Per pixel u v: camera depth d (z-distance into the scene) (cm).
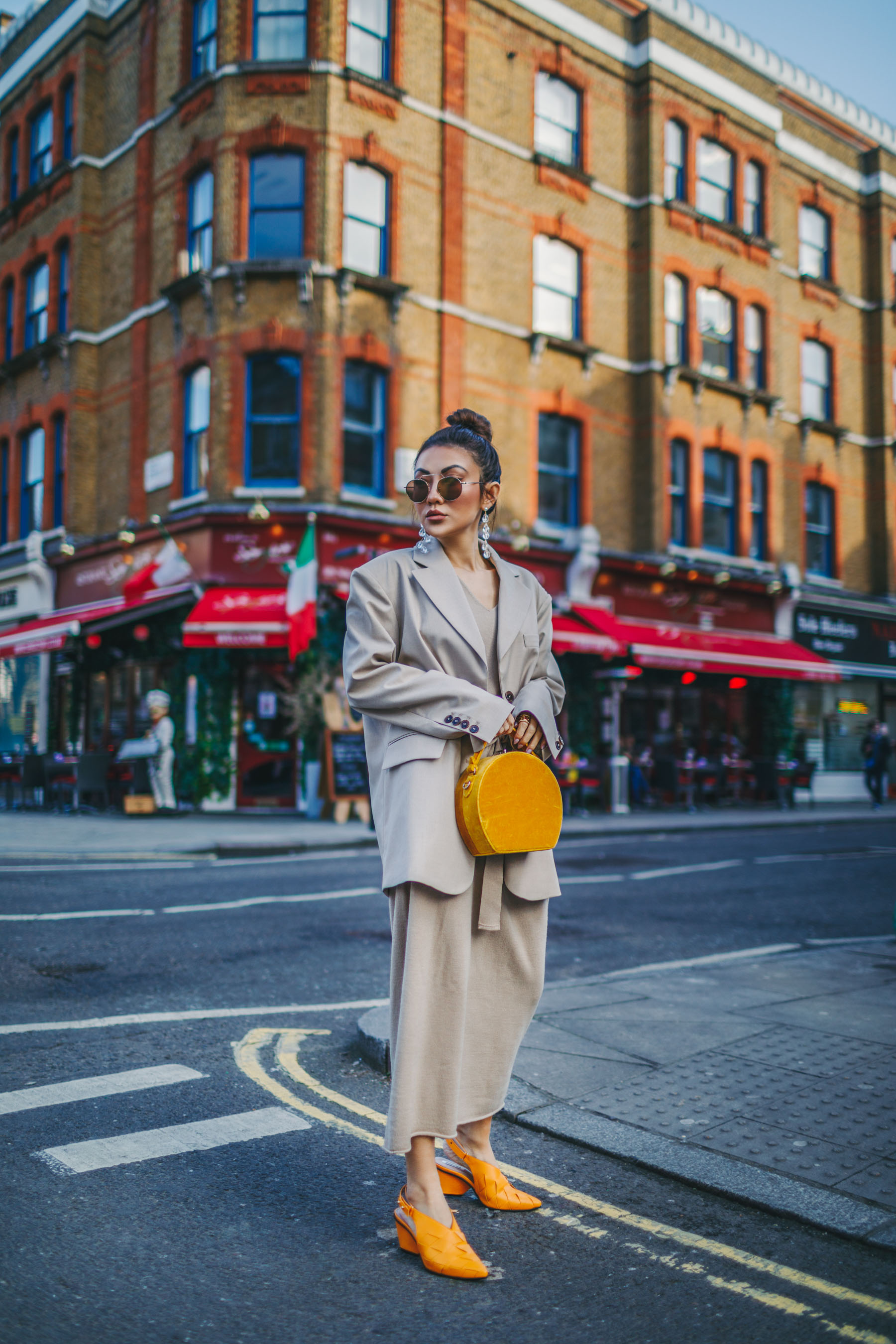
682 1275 237
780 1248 251
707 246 2102
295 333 1598
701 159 2120
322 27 1609
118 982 526
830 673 2127
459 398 1731
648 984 500
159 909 748
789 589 2183
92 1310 217
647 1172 295
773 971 534
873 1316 219
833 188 2420
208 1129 324
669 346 2045
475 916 256
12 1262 237
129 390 1827
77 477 1898
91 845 1127
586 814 1725
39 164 2106
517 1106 337
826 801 2302
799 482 2309
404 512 1664
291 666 1598
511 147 1827
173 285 1661
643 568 1948
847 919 771
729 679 2147
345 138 1622
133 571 1764
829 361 2411
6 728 2159
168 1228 257
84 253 1912
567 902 825
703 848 1288
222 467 1609
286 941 638
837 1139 306
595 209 1952
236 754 1619
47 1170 290
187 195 1716
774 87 2247
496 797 241
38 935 638
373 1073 386
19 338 2109
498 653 258
